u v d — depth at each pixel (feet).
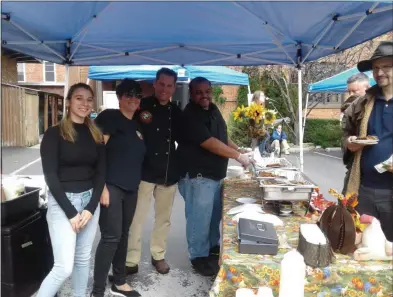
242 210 8.26
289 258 5.47
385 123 7.32
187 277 11.19
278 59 13.75
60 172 7.39
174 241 14.38
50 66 66.95
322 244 5.69
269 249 6.10
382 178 7.39
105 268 8.87
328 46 11.12
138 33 10.54
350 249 6.15
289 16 8.71
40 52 12.07
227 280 5.82
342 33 9.68
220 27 9.85
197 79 10.27
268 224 6.81
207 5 8.02
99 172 7.97
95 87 48.52
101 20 9.17
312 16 8.66
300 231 6.14
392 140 7.28
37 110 54.03
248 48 12.45
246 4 7.92
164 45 12.08
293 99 51.44
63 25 9.57
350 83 10.30
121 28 9.93
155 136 10.19
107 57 12.82
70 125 7.36
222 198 10.38
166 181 10.50
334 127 50.16
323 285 5.69
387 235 7.47
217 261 11.53
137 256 11.20
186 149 10.50
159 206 11.05
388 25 8.50
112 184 8.57
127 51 12.59
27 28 9.72
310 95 50.19
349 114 8.06
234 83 21.24
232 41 11.58
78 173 7.51
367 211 7.59
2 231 8.00
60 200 7.18
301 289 5.37
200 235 10.92
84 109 7.40
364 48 43.24
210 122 10.44
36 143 53.62
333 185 25.29
